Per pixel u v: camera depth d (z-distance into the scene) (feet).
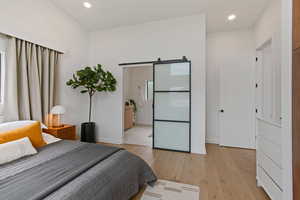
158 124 11.33
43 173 4.20
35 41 8.62
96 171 4.44
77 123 12.20
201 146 10.39
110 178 4.42
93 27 12.64
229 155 10.14
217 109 12.75
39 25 8.86
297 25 3.98
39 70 8.97
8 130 6.44
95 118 13.25
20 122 7.13
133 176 5.33
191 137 10.62
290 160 4.31
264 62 10.27
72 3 9.67
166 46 11.19
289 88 4.33
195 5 9.45
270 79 9.30
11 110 7.67
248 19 10.69
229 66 12.09
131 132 16.75
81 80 10.99
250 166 8.50
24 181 3.77
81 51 12.43
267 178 5.77
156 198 5.71
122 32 12.44
